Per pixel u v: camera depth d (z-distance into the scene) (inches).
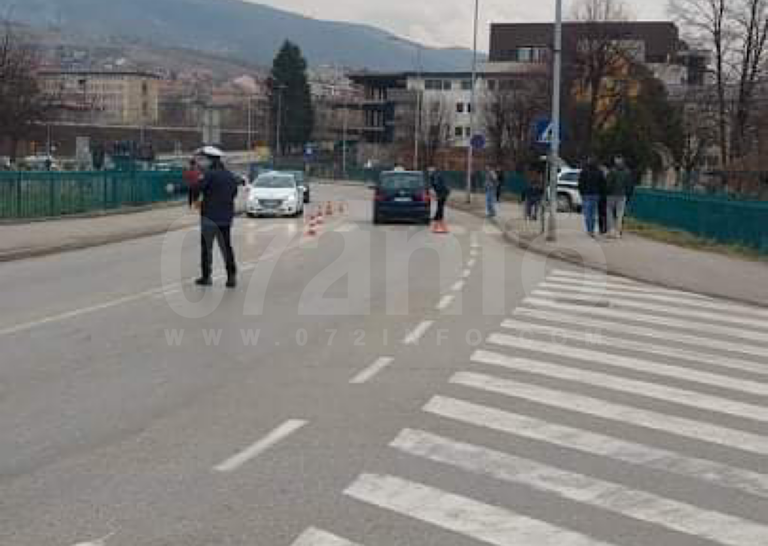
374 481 260.5
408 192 1386.6
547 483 263.1
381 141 5413.4
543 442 303.1
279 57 5378.9
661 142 2425.0
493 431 314.2
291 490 252.1
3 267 808.3
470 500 247.9
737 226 1040.2
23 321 518.9
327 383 378.9
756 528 233.0
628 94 2559.1
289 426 314.3
